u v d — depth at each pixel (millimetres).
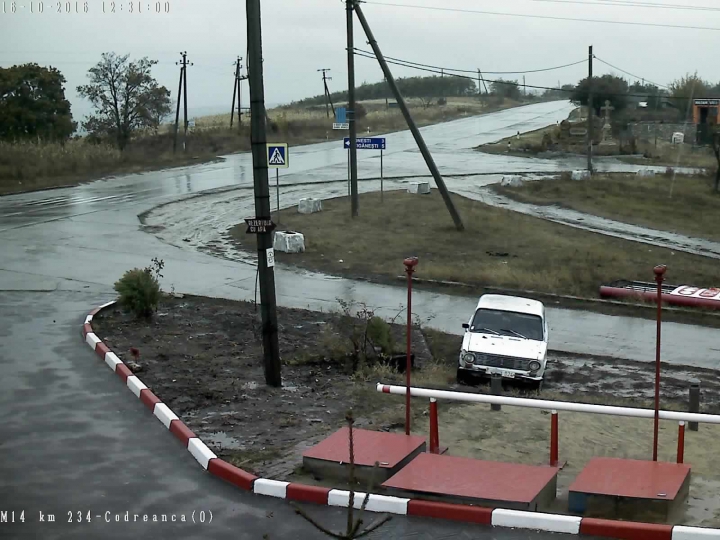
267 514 8781
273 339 13477
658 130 76688
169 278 23359
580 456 11117
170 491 9297
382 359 15672
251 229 13312
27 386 12867
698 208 41031
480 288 23594
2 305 18906
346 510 8891
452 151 64438
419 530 8391
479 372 15453
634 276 25922
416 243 29547
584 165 57375
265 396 12984
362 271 25328
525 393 14383
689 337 20109
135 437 10906
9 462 9914
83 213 34719
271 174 50000
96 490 9242
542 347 15750
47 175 47562
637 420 13055
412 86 157250
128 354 14766
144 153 61125
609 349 18938
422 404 13023
